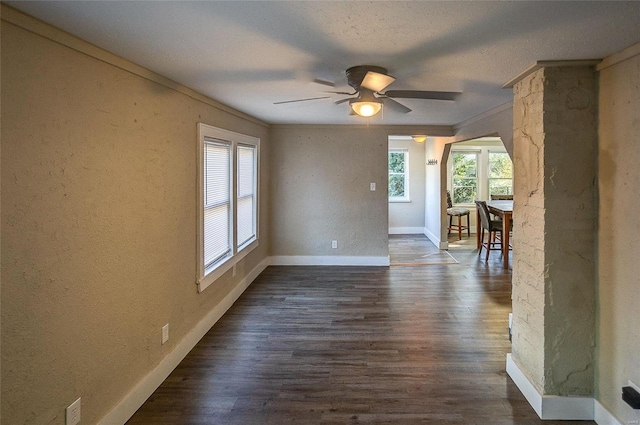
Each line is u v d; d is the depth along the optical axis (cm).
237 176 439
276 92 324
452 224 912
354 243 604
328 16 164
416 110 428
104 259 209
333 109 423
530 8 154
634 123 191
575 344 227
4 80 148
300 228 604
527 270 249
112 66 214
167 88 277
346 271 569
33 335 164
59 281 177
